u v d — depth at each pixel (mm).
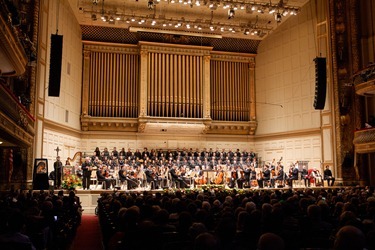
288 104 23469
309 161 21656
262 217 5332
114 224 6086
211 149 23984
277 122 24297
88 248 8375
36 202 7441
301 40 22656
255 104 26359
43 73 17109
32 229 5336
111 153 22453
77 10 21391
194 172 18984
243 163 21875
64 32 20312
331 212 7918
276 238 2947
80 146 23312
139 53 24531
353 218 4906
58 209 7402
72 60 21828
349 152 19641
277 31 24656
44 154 17500
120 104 24047
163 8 21719
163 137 24688
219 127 25734
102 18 20781
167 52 24641
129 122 23938
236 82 26344
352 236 2928
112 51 24297
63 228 6977
